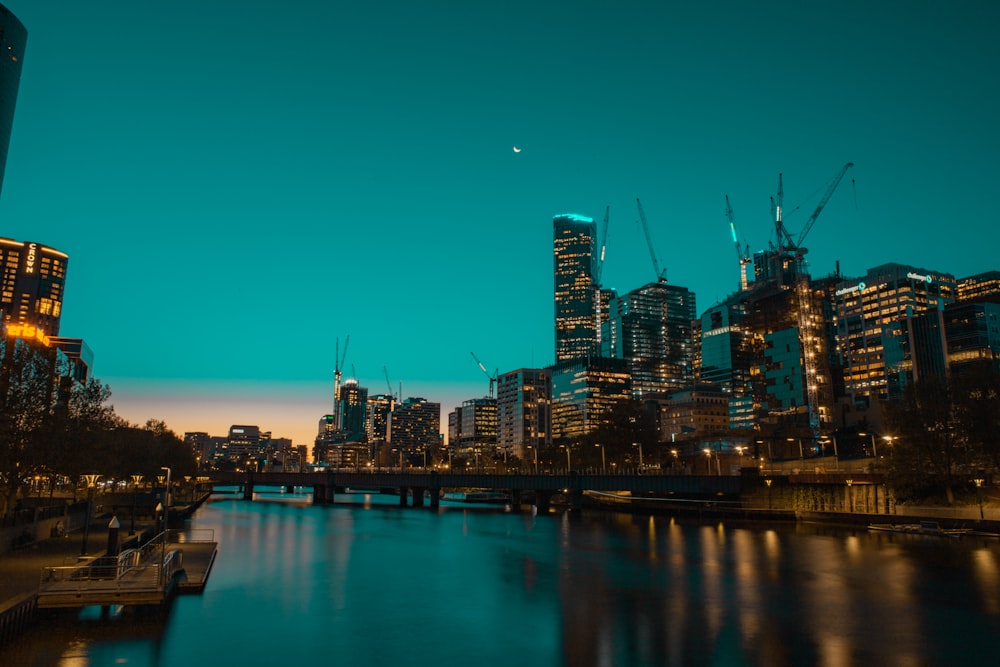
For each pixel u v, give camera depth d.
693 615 55.16
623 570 78.69
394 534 123.50
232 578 71.81
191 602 59.09
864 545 98.44
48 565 61.16
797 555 88.94
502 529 134.25
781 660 42.91
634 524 144.25
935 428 117.94
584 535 120.88
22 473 82.50
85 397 93.88
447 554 94.06
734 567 79.56
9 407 78.19
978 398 115.62
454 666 42.62
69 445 85.12
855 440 194.75
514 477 193.00
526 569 80.12
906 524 116.88
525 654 44.88
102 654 43.59
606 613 56.25
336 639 48.53
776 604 58.81
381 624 52.91
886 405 155.88
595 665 42.53
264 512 186.50
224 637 48.38
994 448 111.25
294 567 81.06
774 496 146.62
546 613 56.53
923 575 72.25
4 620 44.19
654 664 42.47
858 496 132.75
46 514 86.00
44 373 83.31
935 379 123.19
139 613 52.81
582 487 178.12
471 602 61.03
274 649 45.88
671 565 82.00
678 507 167.75
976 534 105.06
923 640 47.19
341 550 98.31
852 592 63.59
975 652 44.41
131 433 152.62
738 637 48.31
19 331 149.62
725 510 152.38
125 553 59.25
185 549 89.62
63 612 51.09
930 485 120.88
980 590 64.00
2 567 60.19
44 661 41.91
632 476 168.62
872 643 46.50
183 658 43.47
